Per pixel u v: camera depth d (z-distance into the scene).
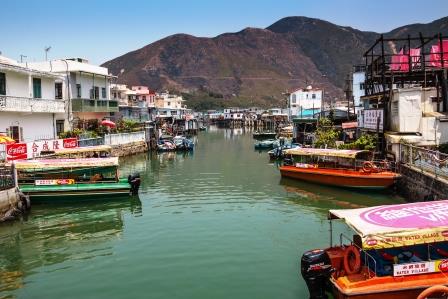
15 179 22.50
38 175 26.38
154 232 19.33
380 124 29.27
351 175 27.27
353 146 31.03
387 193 26.30
